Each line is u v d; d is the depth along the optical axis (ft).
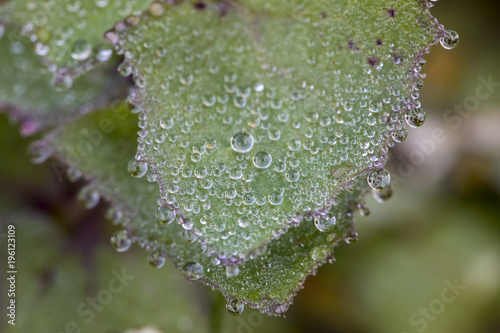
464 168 0.75
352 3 0.59
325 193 0.58
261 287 0.59
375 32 0.59
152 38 0.60
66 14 0.60
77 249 0.67
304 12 0.59
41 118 0.63
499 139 0.76
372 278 0.73
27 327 0.66
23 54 0.63
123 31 0.60
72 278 0.66
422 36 0.59
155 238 0.61
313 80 0.59
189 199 0.58
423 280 0.73
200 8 0.60
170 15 0.60
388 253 0.74
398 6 0.59
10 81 0.63
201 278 0.60
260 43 0.59
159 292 0.66
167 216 0.59
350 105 0.59
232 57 0.59
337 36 0.59
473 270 0.73
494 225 0.74
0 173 0.67
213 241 0.58
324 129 0.59
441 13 0.75
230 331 0.71
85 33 0.60
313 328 0.73
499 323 0.73
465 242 0.74
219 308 0.66
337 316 0.73
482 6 0.75
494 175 0.75
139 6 0.60
